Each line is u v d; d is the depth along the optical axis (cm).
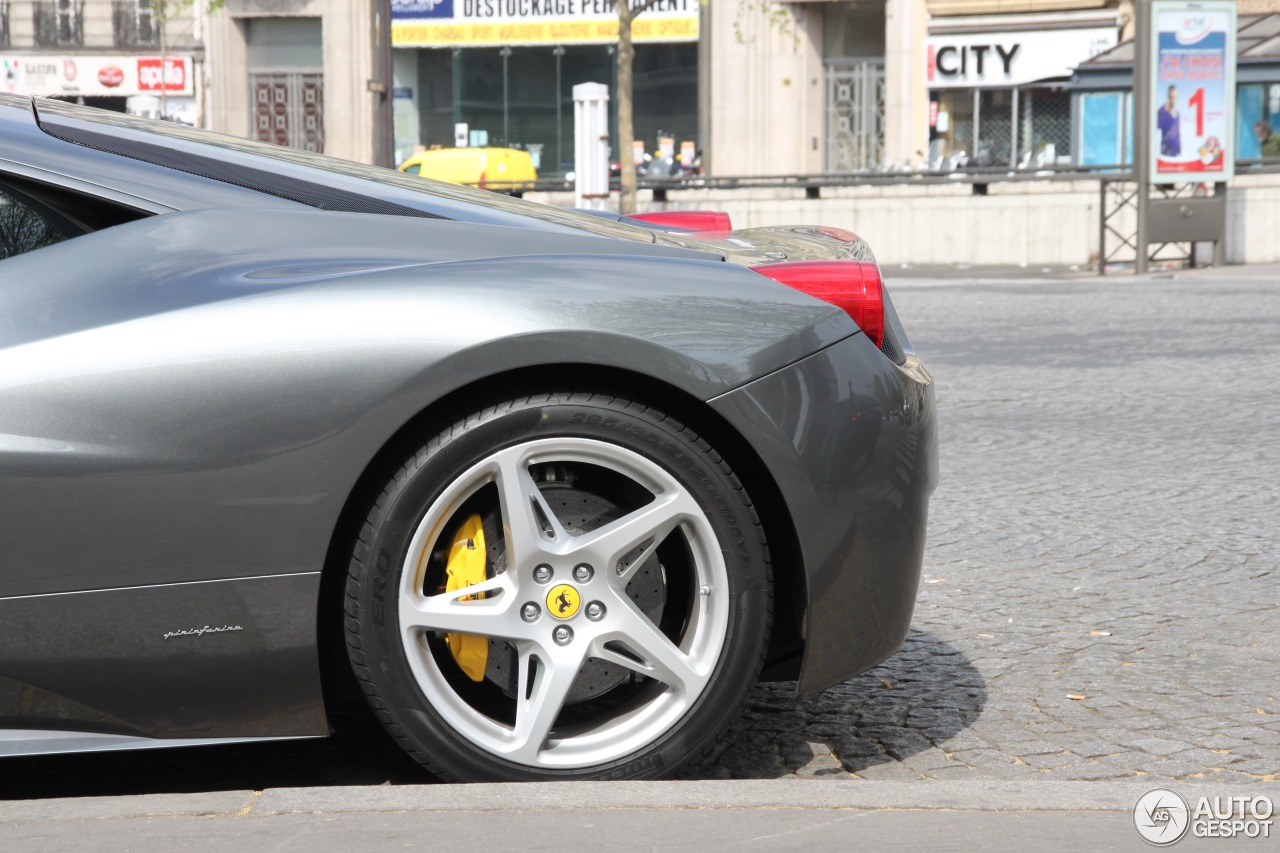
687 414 367
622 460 361
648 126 4391
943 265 2861
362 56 4628
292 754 420
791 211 2969
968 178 2845
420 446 354
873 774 407
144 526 342
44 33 4691
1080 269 2648
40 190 367
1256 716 452
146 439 341
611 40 4397
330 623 363
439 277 358
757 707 463
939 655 519
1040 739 434
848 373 372
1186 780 400
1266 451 934
